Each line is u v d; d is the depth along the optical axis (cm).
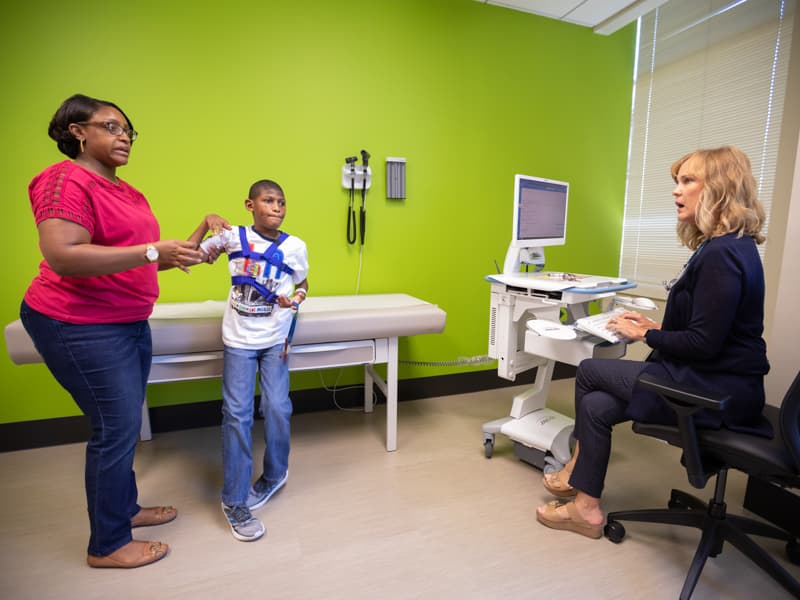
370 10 237
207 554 140
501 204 284
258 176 228
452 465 198
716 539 135
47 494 172
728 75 247
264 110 224
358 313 187
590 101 298
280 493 174
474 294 285
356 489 178
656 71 292
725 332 117
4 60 186
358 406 268
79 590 125
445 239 272
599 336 149
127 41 200
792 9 216
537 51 278
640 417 130
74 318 113
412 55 248
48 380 210
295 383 253
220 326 167
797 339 177
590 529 149
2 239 196
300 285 167
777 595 126
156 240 132
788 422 104
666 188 290
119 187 121
